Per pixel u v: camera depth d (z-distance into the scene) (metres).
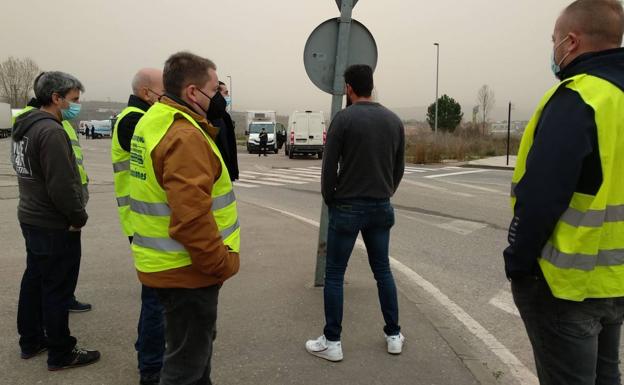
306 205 11.09
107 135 61.06
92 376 3.11
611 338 2.15
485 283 5.43
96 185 13.42
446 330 3.87
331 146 3.26
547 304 1.92
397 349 3.43
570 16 1.93
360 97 3.40
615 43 1.89
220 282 2.24
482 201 11.42
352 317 4.07
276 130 35.47
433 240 7.48
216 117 2.50
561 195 1.73
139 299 4.42
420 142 26.16
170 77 2.26
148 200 2.17
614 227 1.83
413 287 5.05
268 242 6.62
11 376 3.09
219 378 3.09
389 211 3.42
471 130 37.91
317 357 3.38
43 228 3.00
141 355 2.98
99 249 6.12
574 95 1.77
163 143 2.09
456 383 3.07
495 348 3.76
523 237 1.82
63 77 3.16
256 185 15.11
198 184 2.04
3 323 3.87
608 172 1.75
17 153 3.06
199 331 2.26
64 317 3.13
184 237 2.04
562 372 1.94
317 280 4.77
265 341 3.61
